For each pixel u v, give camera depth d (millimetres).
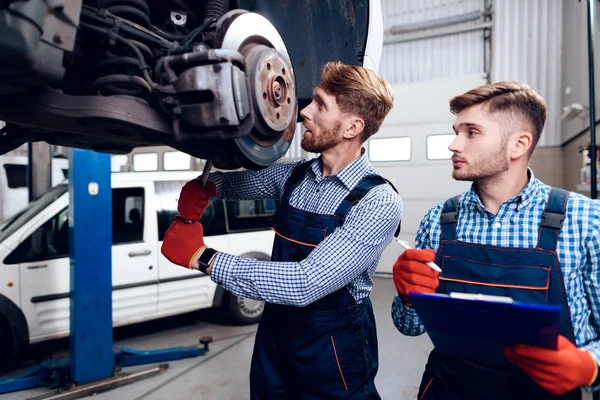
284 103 965
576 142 5117
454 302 696
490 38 6004
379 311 4387
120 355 2871
